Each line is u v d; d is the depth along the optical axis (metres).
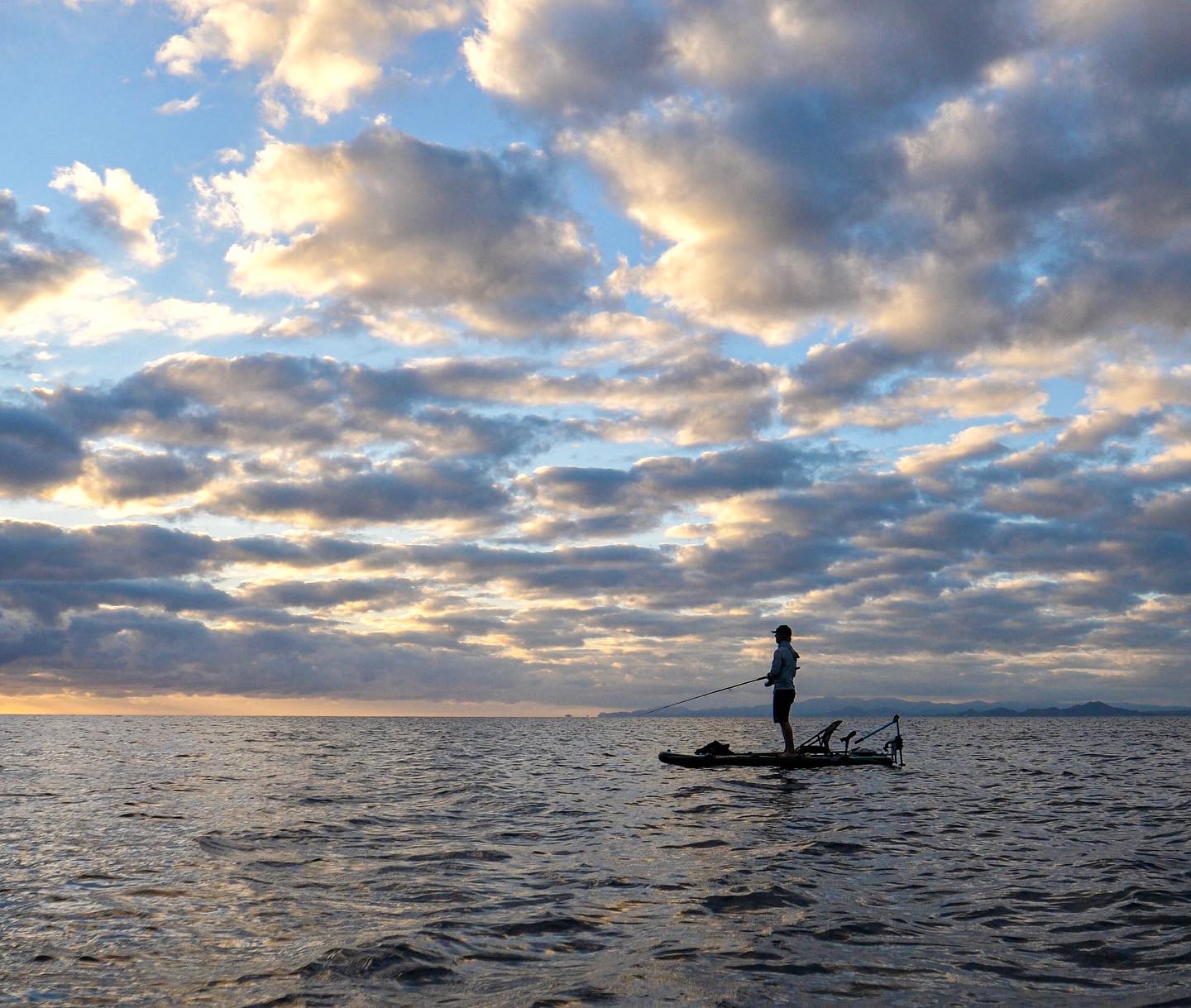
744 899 6.32
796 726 91.00
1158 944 5.11
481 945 5.20
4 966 4.86
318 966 4.79
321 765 19.06
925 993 4.33
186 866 7.64
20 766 18.53
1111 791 13.59
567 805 11.84
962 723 77.38
